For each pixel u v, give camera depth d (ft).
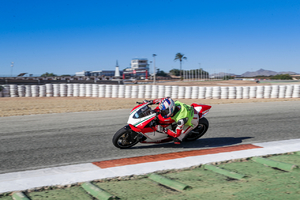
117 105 46.75
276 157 15.67
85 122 29.27
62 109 41.45
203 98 63.41
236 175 12.58
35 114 36.42
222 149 18.08
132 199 10.34
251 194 10.55
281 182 11.73
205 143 20.10
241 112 35.91
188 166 14.01
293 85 62.34
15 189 11.27
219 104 48.26
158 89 64.49
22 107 44.29
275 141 20.03
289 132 23.35
